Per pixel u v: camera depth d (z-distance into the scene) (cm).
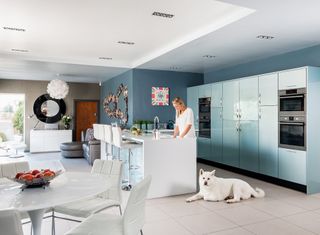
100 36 457
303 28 375
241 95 551
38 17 368
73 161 721
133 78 686
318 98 427
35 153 872
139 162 437
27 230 282
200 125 692
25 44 505
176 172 417
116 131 434
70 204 238
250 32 395
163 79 719
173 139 415
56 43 500
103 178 232
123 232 175
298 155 430
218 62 617
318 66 458
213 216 329
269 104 483
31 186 199
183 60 592
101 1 319
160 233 282
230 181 400
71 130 932
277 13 320
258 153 509
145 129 664
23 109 937
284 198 399
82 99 1000
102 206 235
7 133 879
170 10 346
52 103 958
